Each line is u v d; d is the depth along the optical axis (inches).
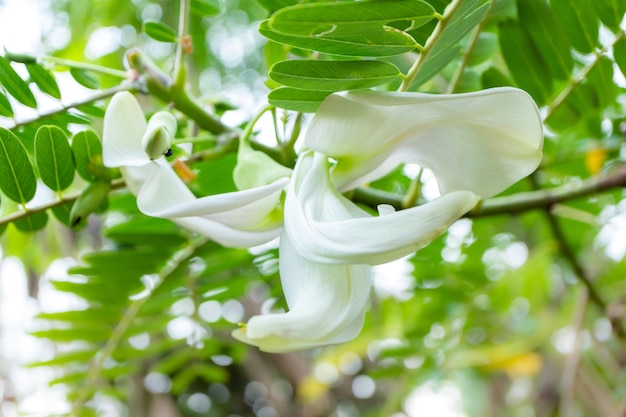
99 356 21.8
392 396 38.0
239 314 32.8
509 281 27.3
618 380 31.2
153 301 21.0
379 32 14.7
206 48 34.9
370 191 18.7
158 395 41.0
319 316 14.8
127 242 20.4
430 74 16.3
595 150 21.9
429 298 26.8
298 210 14.9
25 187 17.5
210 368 23.7
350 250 14.3
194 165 19.1
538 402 39.6
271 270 21.2
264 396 62.5
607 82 18.9
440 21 15.0
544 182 23.9
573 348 26.7
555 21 18.3
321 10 14.2
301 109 15.6
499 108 14.7
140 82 18.3
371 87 15.4
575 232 27.4
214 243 20.4
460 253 26.5
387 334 28.4
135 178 16.4
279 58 18.4
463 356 33.5
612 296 31.1
